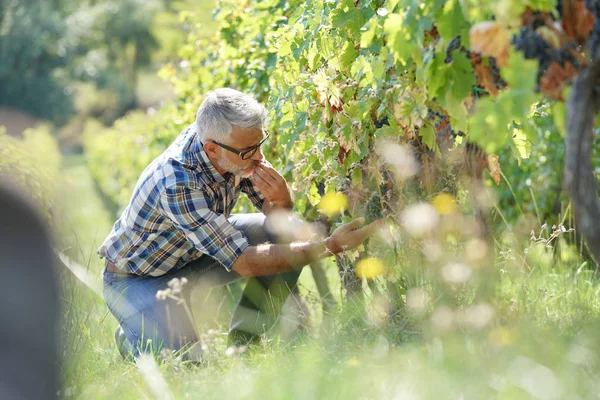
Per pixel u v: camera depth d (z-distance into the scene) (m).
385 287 2.95
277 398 2.07
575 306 2.67
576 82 1.87
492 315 2.36
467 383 1.96
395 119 2.77
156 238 3.44
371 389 2.06
